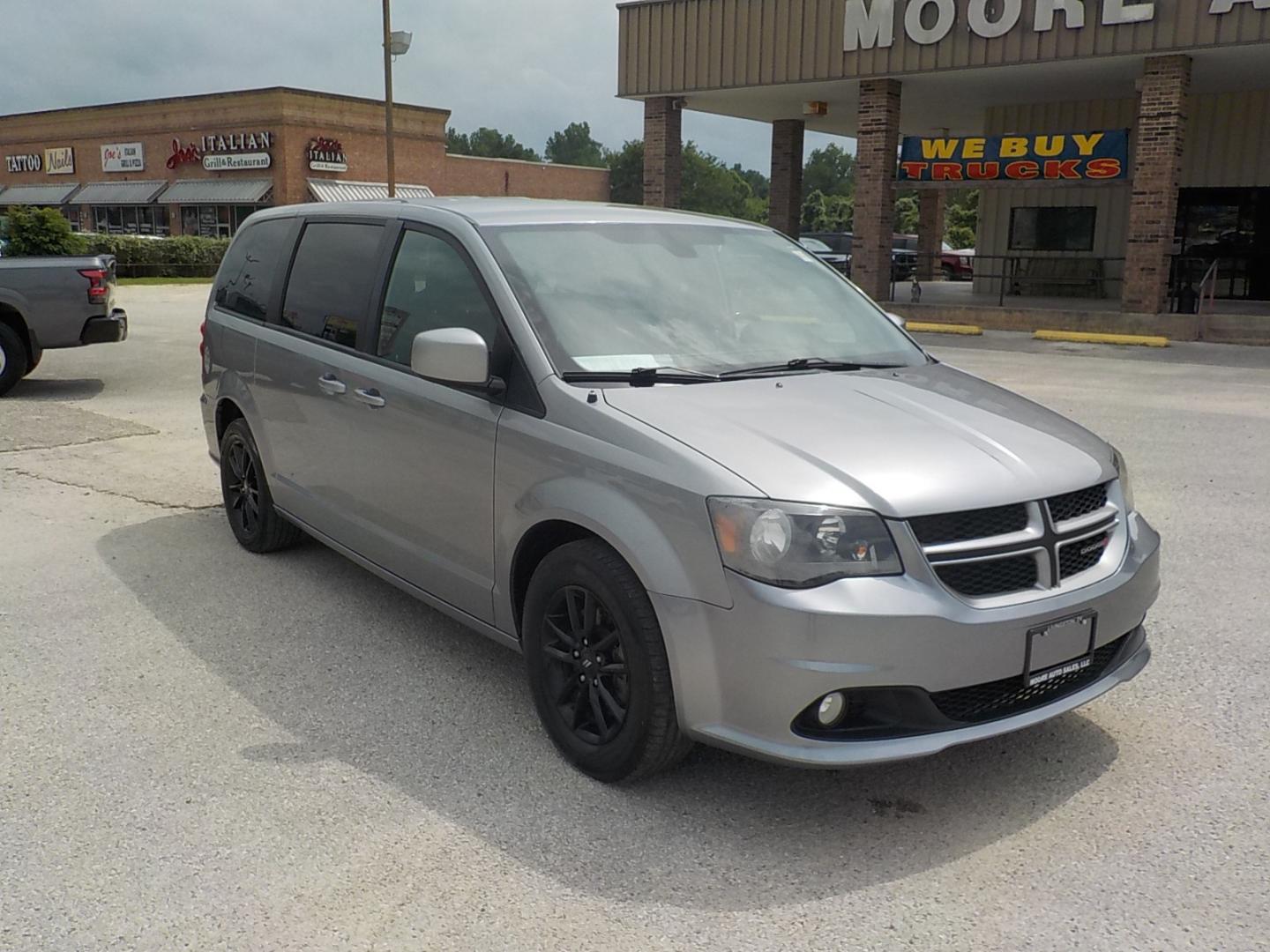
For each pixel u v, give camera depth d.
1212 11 17.03
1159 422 10.27
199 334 18.28
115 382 12.70
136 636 4.95
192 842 3.29
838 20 20.73
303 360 5.17
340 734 4.00
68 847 3.26
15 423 9.90
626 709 3.50
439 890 3.05
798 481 3.21
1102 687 3.58
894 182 21.38
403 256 4.72
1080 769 3.76
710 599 3.21
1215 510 7.11
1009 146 19.91
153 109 51.72
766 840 3.32
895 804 3.53
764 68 21.70
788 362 4.23
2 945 2.81
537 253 4.29
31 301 11.33
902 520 3.18
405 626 5.09
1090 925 2.91
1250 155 22.27
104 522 6.78
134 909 2.97
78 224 55.62
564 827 3.38
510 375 3.95
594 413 3.62
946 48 19.67
